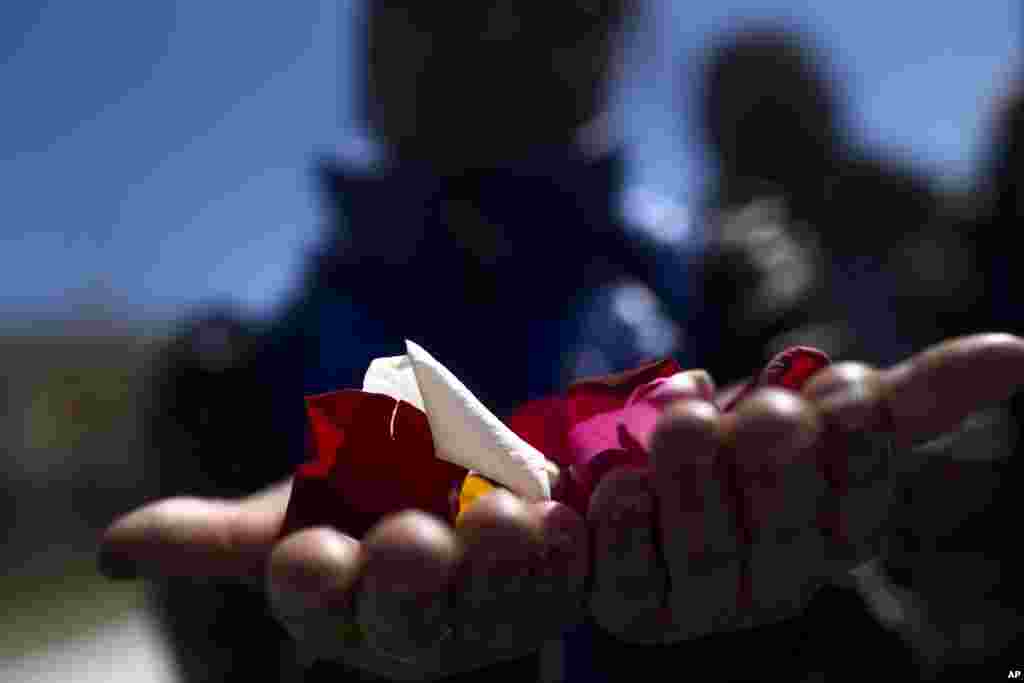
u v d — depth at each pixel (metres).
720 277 0.83
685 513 0.50
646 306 0.82
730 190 0.97
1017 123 0.96
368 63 0.90
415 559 0.48
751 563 0.50
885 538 0.52
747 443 0.50
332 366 0.81
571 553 0.51
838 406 0.50
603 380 0.59
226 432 0.82
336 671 0.64
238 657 0.83
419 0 0.85
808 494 0.50
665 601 0.51
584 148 0.87
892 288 1.05
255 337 0.84
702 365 0.83
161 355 0.88
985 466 0.85
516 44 0.85
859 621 0.78
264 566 0.54
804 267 0.85
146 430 0.89
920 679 0.82
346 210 0.85
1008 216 0.95
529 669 0.70
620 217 0.85
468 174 0.85
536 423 0.60
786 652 0.77
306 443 0.82
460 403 0.56
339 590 0.49
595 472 0.55
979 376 0.50
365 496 0.55
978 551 0.85
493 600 0.50
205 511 0.54
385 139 0.89
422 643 0.49
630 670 0.76
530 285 0.82
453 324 0.81
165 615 0.85
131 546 0.53
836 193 1.14
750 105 1.12
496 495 0.50
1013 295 0.94
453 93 0.85
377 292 0.82
